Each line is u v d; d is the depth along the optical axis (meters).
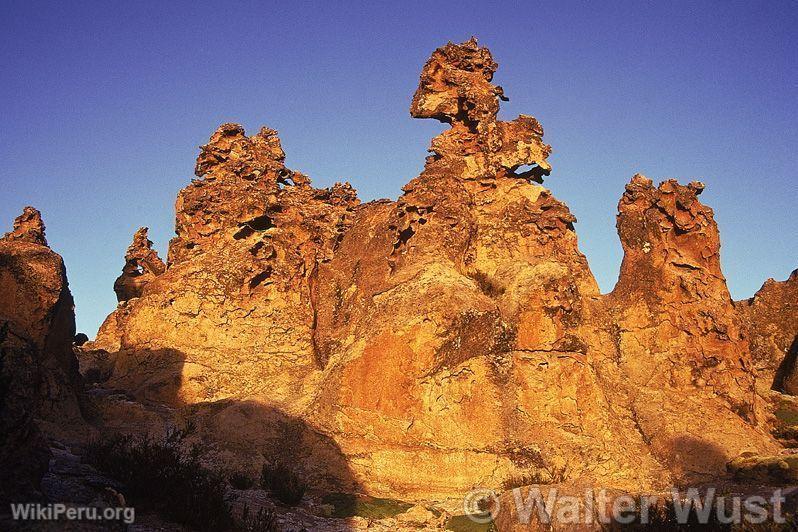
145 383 42.66
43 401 33.78
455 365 39.03
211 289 45.31
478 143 48.94
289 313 45.75
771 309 52.88
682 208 46.62
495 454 37.53
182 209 50.38
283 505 30.67
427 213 44.53
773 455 38.31
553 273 42.16
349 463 36.38
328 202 53.91
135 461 24.38
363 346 39.28
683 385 43.03
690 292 44.72
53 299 36.25
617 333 45.41
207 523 21.97
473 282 42.03
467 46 50.81
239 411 37.72
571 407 39.78
